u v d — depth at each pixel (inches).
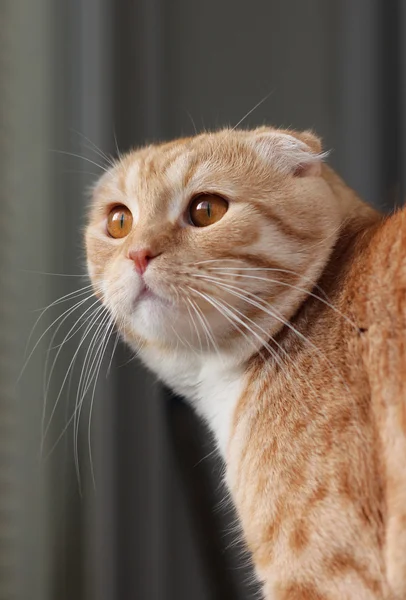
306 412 22.6
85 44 32.6
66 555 30.3
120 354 31.9
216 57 35.3
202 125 35.0
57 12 31.5
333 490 21.9
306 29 35.6
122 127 33.5
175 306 23.5
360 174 35.7
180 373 25.6
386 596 21.6
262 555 22.7
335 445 22.1
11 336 28.9
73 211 31.6
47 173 30.7
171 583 32.3
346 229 24.8
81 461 30.9
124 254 24.3
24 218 29.6
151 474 32.6
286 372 23.3
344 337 22.9
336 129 35.7
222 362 24.4
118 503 32.1
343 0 35.7
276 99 35.5
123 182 26.0
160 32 34.9
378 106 35.7
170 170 24.9
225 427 24.7
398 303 22.5
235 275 23.4
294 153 24.7
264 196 24.1
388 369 22.2
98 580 31.2
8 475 28.4
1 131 28.6
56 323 30.5
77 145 31.9
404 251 22.8
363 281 23.1
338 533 21.7
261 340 23.7
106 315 26.1
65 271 31.1
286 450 22.6
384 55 35.8
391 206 33.9
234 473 23.7
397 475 21.9
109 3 33.4
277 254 23.7
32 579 29.2
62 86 31.5
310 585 21.9
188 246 23.5
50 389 30.1
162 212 24.4
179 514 32.5
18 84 29.5
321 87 35.6
